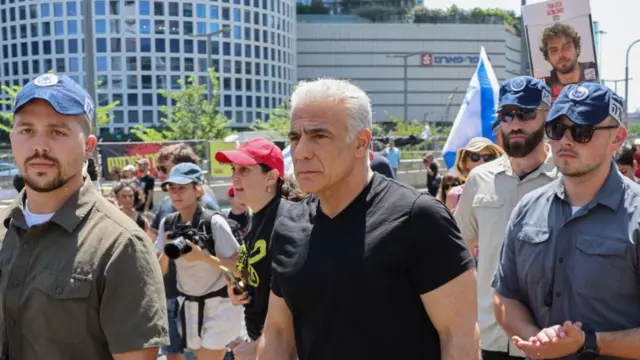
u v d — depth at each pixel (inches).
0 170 597.3
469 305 87.1
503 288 121.1
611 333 103.3
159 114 3334.2
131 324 93.0
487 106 265.1
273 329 100.3
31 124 94.7
